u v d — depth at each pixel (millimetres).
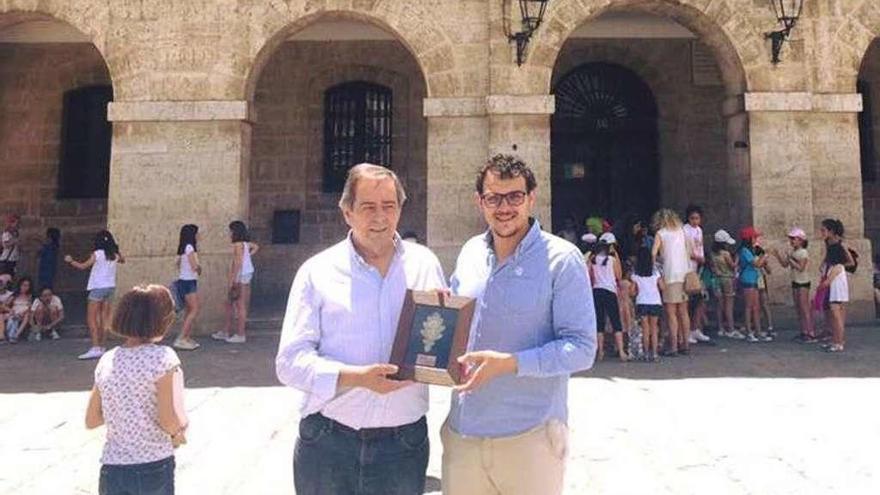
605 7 11938
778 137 11883
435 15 12016
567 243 2938
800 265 10789
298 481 2809
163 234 11672
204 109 11758
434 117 11883
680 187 15570
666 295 9906
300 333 2756
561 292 2811
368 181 2803
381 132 16031
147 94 11852
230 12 11969
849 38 12180
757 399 7406
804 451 5789
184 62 11891
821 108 12039
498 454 2805
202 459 5773
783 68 11984
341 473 2748
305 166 15711
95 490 5156
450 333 2574
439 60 11953
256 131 15703
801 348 10234
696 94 15625
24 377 8789
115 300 11516
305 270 2893
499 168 2871
